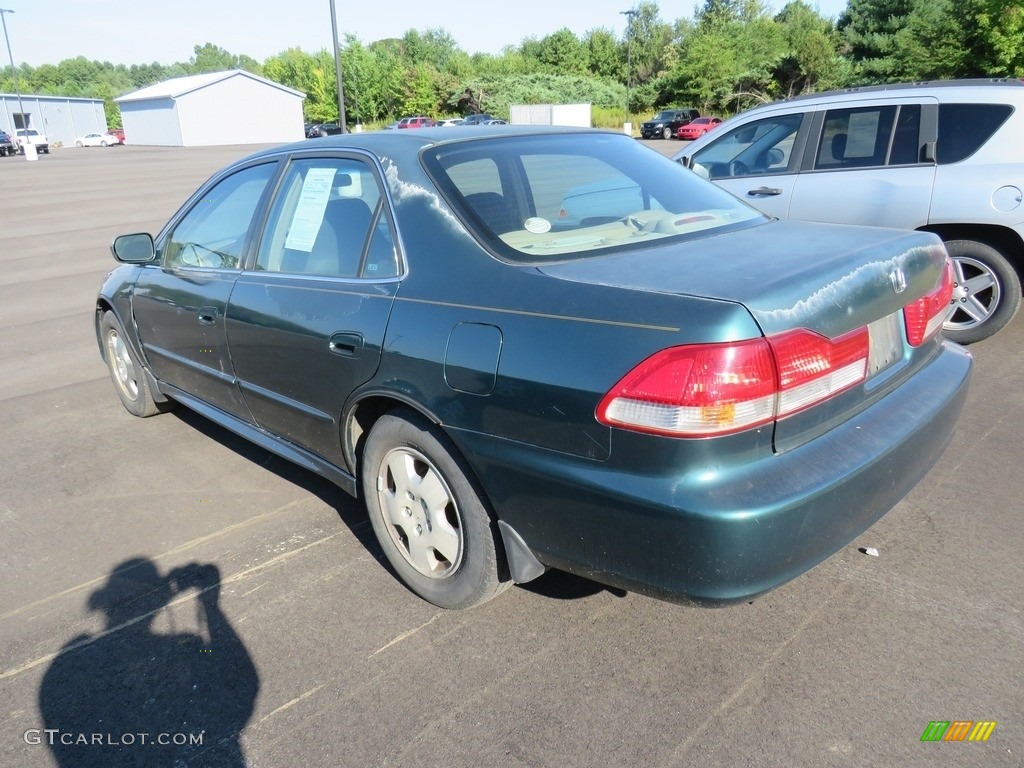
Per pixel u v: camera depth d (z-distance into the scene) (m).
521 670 2.58
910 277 2.64
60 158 41.66
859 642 2.65
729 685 2.48
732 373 2.03
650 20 76.31
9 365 6.38
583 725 2.34
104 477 4.21
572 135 3.47
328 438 3.21
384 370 2.76
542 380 2.27
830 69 51.16
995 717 2.31
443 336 2.55
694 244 2.70
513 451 2.38
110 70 178.25
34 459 4.48
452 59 71.44
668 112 45.47
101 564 3.36
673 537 2.09
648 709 2.39
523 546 2.49
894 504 2.54
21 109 68.50
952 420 2.81
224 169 4.06
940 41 38.94
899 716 2.33
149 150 52.00
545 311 2.34
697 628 2.76
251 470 4.23
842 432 2.37
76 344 6.94
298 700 2.51
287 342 3.23
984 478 3.73
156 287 4.25
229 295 3.61
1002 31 34.12
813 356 2.19
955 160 5.51
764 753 2.21
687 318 2.09
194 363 4.06
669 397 2.05
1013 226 5.29
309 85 71.94
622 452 2.15
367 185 3.09
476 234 2.68
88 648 2.81
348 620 2.89
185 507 3.83
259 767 2.26
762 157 6.46
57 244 12.52
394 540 3.02
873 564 3.10
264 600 3.04
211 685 2.59
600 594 2.98
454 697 2.48
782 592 2.94
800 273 2.28
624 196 3.14
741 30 62.56
